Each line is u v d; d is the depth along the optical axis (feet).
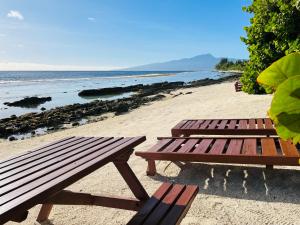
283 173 14.24
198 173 15.37
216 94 59.67
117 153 10.27
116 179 16.03
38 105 77.46
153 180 15.11
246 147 14.35
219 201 12.28
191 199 9.33
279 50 34.50
